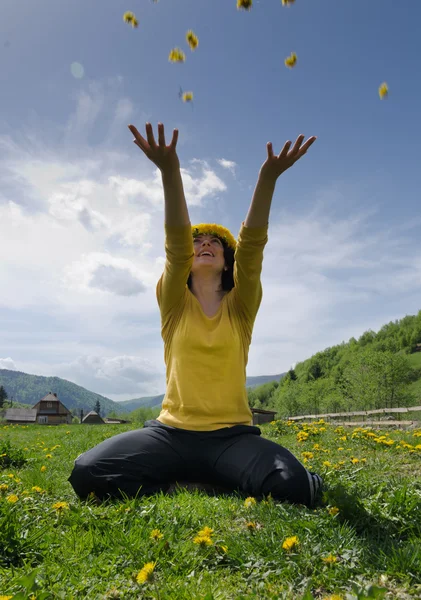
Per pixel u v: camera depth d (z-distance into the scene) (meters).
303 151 3.20
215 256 3.82
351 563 1.99
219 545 2.17
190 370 3.42
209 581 1.90
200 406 3.33
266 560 2.05
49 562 2.08
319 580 1.88
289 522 2.42
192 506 2.79
